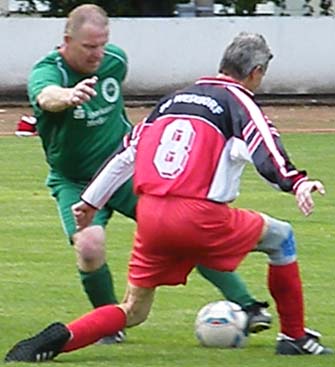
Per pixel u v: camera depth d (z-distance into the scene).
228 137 12.92
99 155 15.07
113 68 15.07
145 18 53.88
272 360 13.59
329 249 21.97
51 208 26.80
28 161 35.50
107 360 13.66
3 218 25.39
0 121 47.03
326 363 13.45
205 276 14.68
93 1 58.34
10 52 53.06
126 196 15.07
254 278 19.19
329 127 46.06
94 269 14.70
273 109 52.56
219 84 13.16
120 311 13.48
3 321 16.06
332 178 32.19
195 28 53.97
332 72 55.28
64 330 13.29
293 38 54.78
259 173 12.53
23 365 13.08
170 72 54.00
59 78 14.65
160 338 15.10
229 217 13.17
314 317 16.52
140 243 13.35
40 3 59.69
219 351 14.18
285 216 25.81
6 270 19.88
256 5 60.94
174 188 12.95
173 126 13.06
